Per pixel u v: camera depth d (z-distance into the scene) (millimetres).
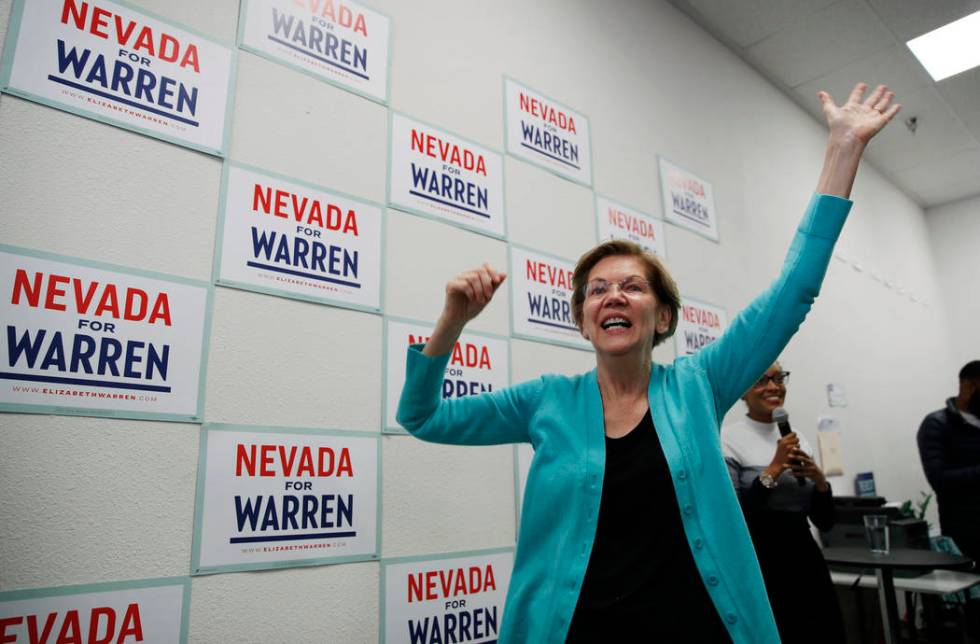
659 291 1056
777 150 3475
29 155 1078
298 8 1513
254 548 1209
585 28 2414
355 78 1596
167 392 1158
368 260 1523
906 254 4883
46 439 1019
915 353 4613
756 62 3395
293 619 1235
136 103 1214
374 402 1460
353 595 1334
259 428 1263
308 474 1315
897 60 3379
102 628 1018
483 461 1659
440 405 977
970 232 5242
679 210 2637
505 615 894
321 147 1488
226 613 1153
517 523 1706
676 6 2949
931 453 2941
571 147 2201
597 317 980
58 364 1050
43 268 1062
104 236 1138
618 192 2354
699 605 782
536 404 1007
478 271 896
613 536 841
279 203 1386
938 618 2982
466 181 1807
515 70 2066
